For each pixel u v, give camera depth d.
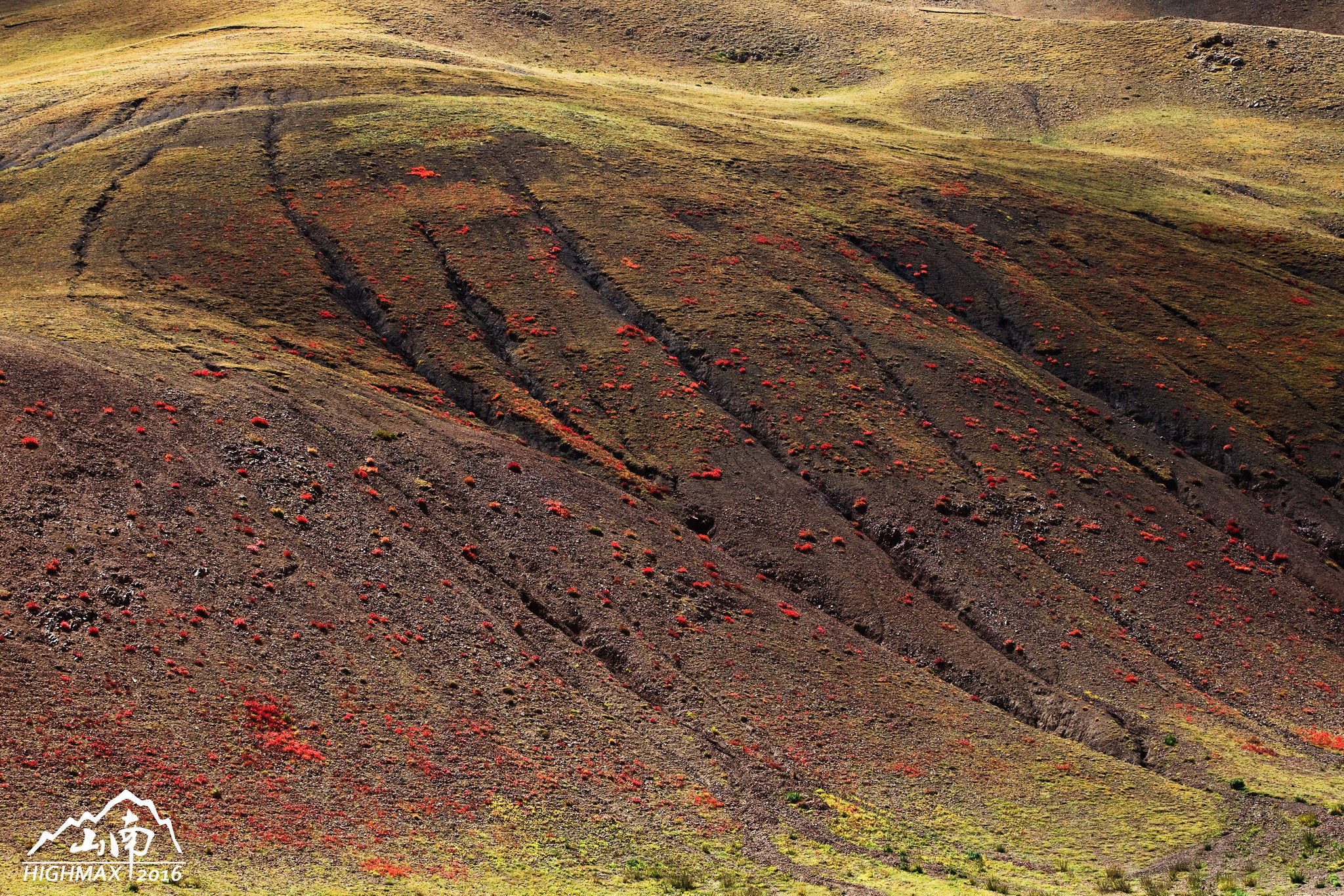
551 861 29.66
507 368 66.25
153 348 55.06
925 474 62.16
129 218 75.56
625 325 71.12
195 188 81.25
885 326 75.94
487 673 39.25
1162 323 83.19
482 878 27.59
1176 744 43.81
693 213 87.06
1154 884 31.19
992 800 38.72
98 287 64.44
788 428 64.06
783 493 59.06
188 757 29.78
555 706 38.69
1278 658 53.84
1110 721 45.69
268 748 31.39
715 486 58.62
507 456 55.53
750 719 41.09
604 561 48.88
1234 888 30.53
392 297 70.56
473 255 76.38
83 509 39.34
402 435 54.25
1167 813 38.22
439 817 30.73
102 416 45.34
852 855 33.12
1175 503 65.38
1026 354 78.88
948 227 93.00
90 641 33.12
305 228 78.06
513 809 32.09
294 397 54.06
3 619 32.69
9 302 60.38
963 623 52.66
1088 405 73.19
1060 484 63.94
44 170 84.25
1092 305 84.94
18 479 39.56
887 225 91.50
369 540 44.56
